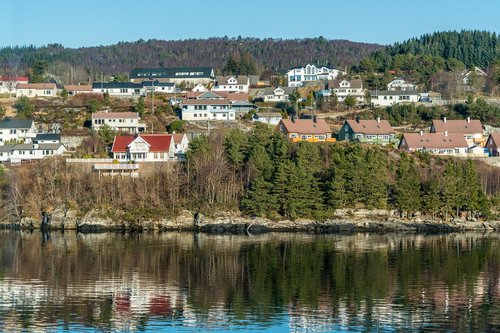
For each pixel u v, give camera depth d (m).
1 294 152.25
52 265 178.88
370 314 138.50
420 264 179.75
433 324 132.50
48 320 135.38
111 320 135.50
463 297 149.62
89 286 159.25
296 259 185.50
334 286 158.50
